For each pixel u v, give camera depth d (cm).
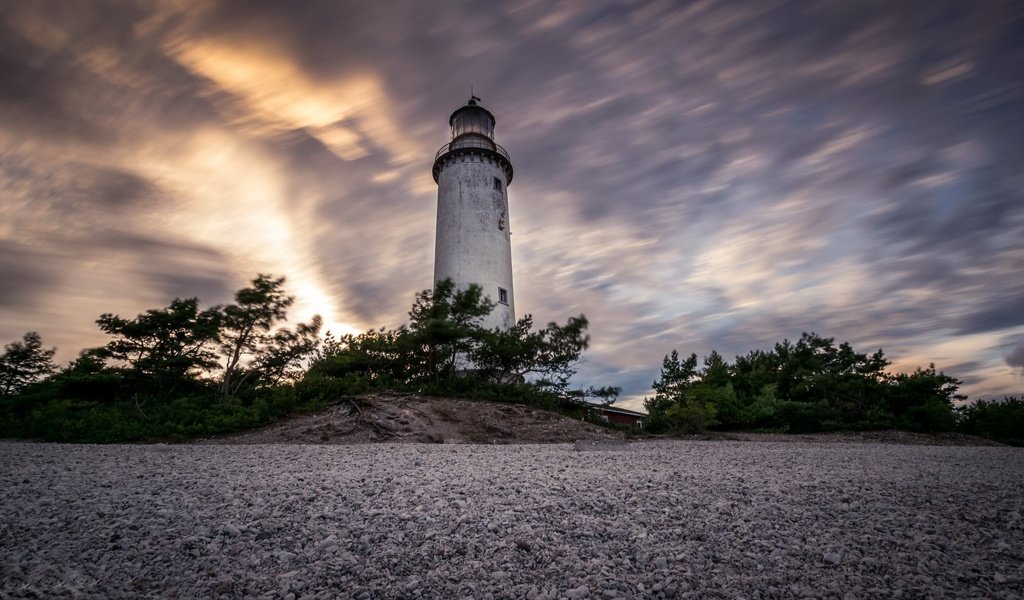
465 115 3600
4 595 367
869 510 586
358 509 566
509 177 3459
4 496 621
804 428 2439
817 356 3167
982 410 2544
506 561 427
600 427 2075
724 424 2602
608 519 536
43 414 1802
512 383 2309
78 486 686
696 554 444
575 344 2239
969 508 593
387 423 1664
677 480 761
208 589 381
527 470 848
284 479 738
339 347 2669
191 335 2269
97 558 432
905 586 384
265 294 2375
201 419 1755
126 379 2180
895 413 2520
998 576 400
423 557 433
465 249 2981
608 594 371
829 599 366
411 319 2345
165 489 666
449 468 863
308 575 402
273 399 1995
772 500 630
